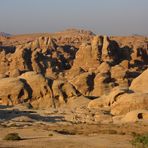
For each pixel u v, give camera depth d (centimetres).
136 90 12781
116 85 15100
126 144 5706
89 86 15100
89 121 10725
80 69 16975
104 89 14850
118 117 10750
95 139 6256
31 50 18725
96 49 17688
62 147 5416
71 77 16612
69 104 13475
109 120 10656
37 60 18025
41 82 14038
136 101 11119
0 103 13750
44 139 6306
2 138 6575
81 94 14075
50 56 19038
